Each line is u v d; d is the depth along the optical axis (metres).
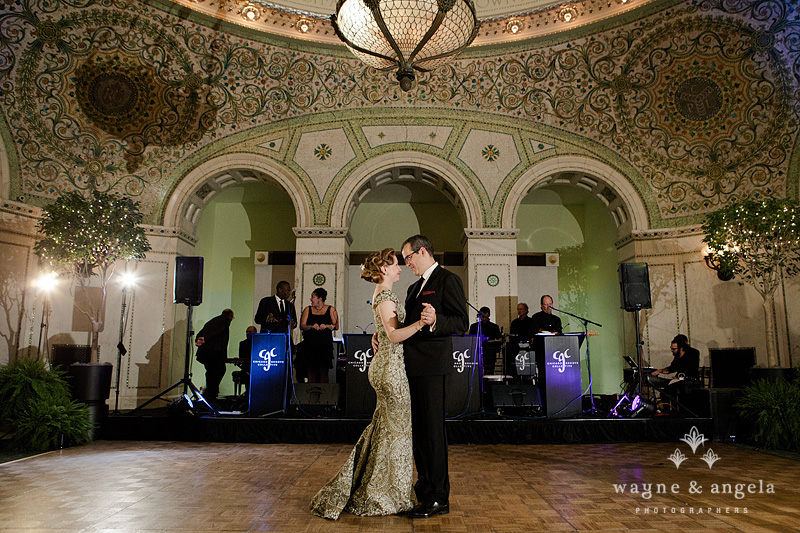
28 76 8.02
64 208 6.85
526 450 5.48
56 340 8.12
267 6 8.78
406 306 3.18
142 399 8.55
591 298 11.86
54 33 8.02
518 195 9.62
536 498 3.39
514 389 6.41
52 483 3.81
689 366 7.62
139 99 8.91
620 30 8.82
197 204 9.87
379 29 5.46
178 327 9.15
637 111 9.27
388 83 9.70
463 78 9.65
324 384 6.33
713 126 8.83
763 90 8.30
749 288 8.39
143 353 8.69
